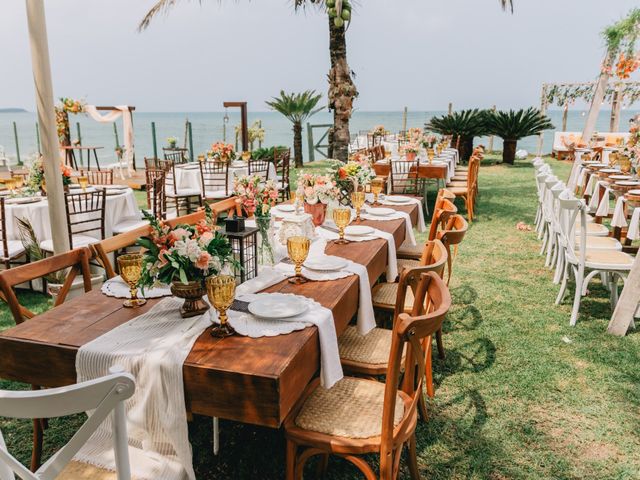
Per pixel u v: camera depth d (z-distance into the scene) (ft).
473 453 7.73
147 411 5.20
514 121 48.49
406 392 7.08
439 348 10.65
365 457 7.67
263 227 8.07
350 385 6.82
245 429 8.37
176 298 6.86
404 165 26.27
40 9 11.73
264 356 5.16
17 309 6.87
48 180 12.66
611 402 9.11
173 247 5.86
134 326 5.93
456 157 36.55
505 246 19.97
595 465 7.51
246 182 8.02
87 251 8.07
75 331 5.87
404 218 12.52
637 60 29.73
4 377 5.90
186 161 36.42
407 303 9.74
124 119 38.27
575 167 30.48
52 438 8.00
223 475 7.28
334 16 26.00
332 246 9.84
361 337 8.38
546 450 7.82
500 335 11.85
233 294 5.51
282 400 4.87
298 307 6.33
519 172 43.91
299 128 48.08
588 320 12.76
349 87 27.17
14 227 15.34
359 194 12.26
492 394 9.35
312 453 5.87
